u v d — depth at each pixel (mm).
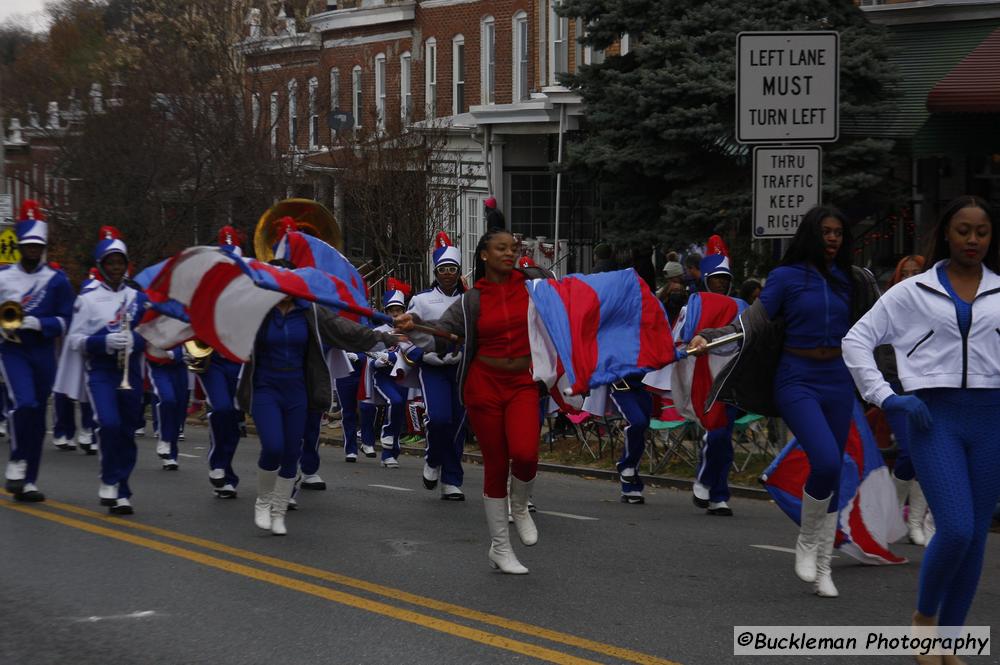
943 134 20547
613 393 12508
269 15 35219
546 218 31703
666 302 17125
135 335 11227
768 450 14680
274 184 27484
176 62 27891
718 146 20719
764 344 8109
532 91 31859
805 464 9062
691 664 6574
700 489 11789
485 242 8539
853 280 8109
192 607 7969
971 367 6043
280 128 29438
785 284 8023
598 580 8602
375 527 10797
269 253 12344
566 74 22562
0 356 11758
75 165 27500
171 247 27547
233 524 10930
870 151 20031
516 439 8516
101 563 9266
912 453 6195
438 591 8281
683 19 20828
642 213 22078
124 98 27625
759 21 20328
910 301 6180
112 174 27047
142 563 9258
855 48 20547
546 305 8609
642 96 20719
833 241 7980
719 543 10078
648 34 21156
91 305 11164
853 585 8453
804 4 20734
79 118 28297
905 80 21172
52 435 19156
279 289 9039
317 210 12469
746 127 12531
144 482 13820
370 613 7730
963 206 6086
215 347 9945
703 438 11727
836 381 8070
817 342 8008
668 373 12094
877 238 22312
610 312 9242
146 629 7484
